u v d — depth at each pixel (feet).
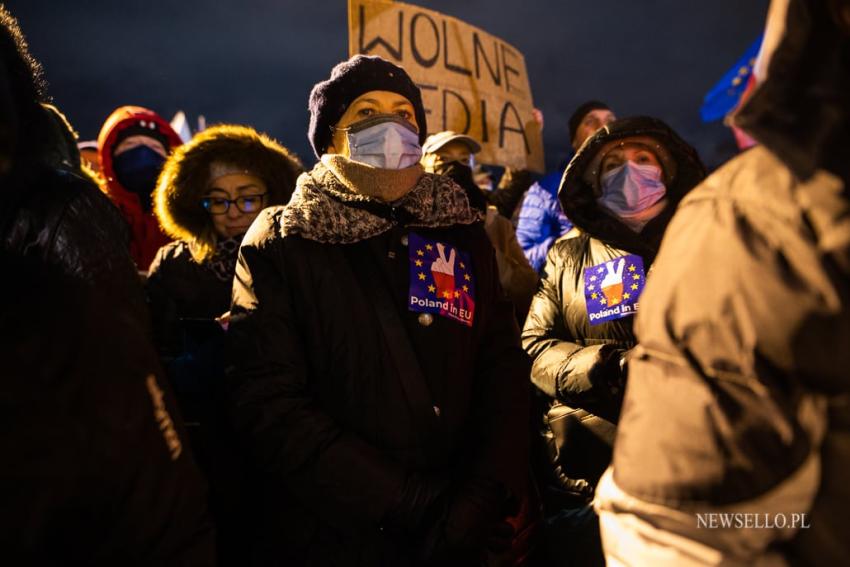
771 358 2.60
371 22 12.50
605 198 7.69
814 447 2.55
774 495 2.57
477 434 5.92
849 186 2.53
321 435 5.31
